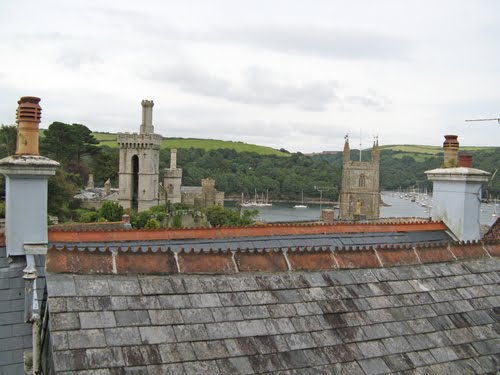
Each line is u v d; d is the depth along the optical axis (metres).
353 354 8.97
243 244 16.17
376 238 18.06
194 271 9.39
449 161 19.59
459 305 10.93
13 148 115.75
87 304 8.18
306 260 10.46
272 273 9.98
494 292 11.71
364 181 179.12
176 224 116.81
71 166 167.25
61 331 7.68
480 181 18.55
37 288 10.98
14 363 9.80
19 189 11.94
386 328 9.70
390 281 10.86
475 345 10.04
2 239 12.28
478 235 18.89
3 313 10.57
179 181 166.38
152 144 143.00
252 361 8.27
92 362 7.43
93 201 126.50
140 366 7.61
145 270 9.05
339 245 17.27
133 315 8.28
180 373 7.72
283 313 9.26
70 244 14.18
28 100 12.17
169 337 8.16
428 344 9.69
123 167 144.00
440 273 11.63
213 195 176.88
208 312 8.79
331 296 9.94
